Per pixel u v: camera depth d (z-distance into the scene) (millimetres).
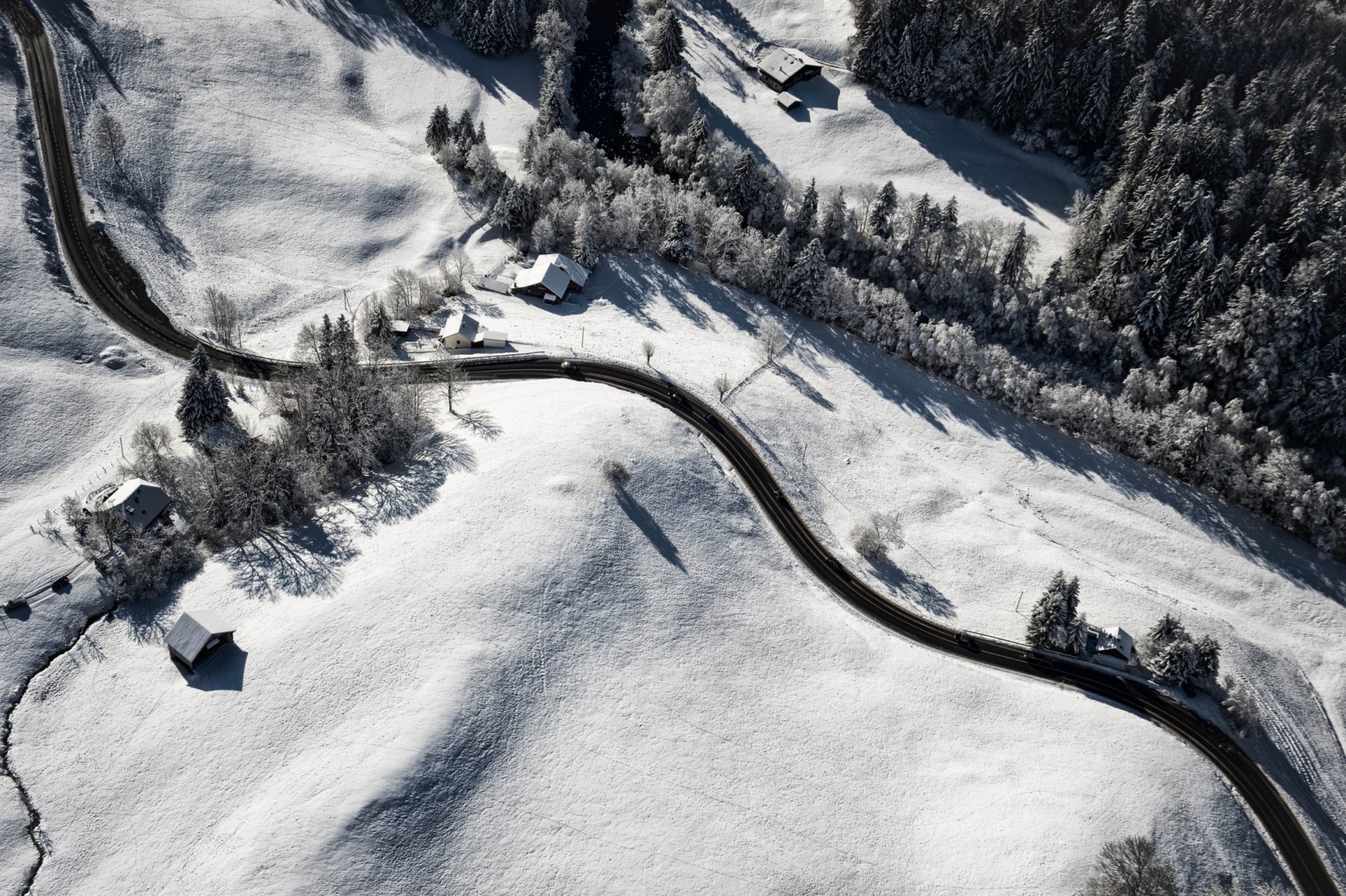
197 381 124750
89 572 112125
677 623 109688
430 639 101625
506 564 108938
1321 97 173500
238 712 97062
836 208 172375
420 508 117375
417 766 91625
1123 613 119875
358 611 104375
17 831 91375
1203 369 153625
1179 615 120438
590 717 99562
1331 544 136375
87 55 175500
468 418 132250
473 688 97812
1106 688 111938
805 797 97500
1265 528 140125
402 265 164375
